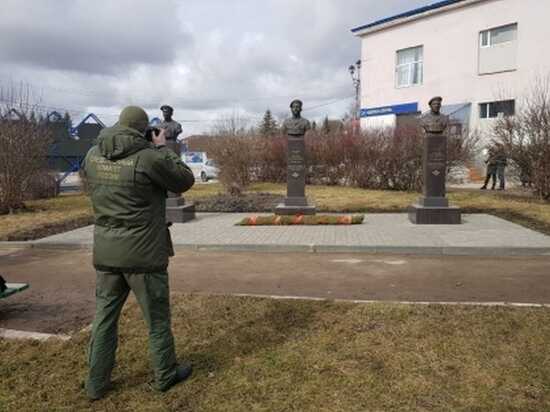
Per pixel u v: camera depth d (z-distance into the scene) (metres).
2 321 5.18
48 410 3.33
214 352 4.16
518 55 25.14
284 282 6.75
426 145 11.36
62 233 10.88
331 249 8.80
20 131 13.98
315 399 3.37
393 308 5.11
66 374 3.84
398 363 3.86
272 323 4.80
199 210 14.64
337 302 5.38
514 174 16.36
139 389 3.58
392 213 13.24
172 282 6.84
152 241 3.44
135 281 3.45
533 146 14.88
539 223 10.84
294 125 12.58
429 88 29.42
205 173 34.47
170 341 3.59
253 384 3.60
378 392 3.44
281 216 11.87
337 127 22.77
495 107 26.38
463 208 13.40
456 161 18.41
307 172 21.52
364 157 19.45
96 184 3.46
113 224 3.43
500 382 3.53
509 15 25.33
